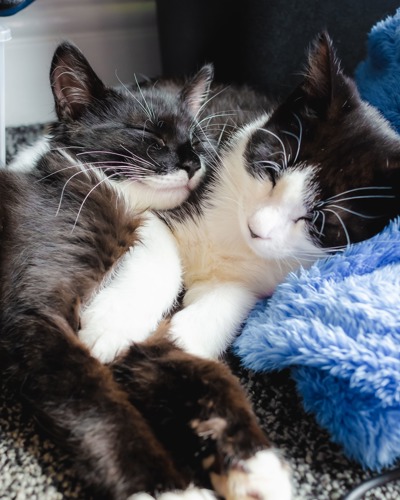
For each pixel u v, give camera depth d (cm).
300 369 27
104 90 34
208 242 33
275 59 44
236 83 45
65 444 23
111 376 25
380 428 25
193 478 23
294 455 26
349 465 26
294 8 42
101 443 23
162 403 25
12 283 27
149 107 35
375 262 30
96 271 28
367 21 43
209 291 32
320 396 26
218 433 23
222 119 38
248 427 23
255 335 29
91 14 53
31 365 25
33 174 30
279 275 33
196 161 34
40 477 24
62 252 28
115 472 22
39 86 53
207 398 24
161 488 22
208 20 44
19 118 54
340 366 25
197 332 30
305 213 30
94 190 30
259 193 32
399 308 27
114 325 28
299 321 28
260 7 42
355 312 27
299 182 30
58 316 26
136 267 29
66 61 33
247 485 22
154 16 55
